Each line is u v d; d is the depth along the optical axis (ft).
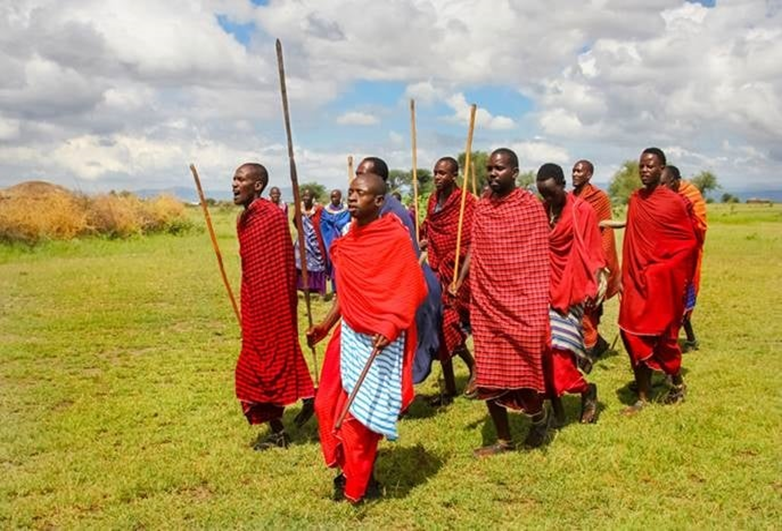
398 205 23.43
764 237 111.86
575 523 17.17
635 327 24.99
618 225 26.32
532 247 20.65
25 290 54.70
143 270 67.87
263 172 21.93
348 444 17.78
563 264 23.03
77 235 103.19
